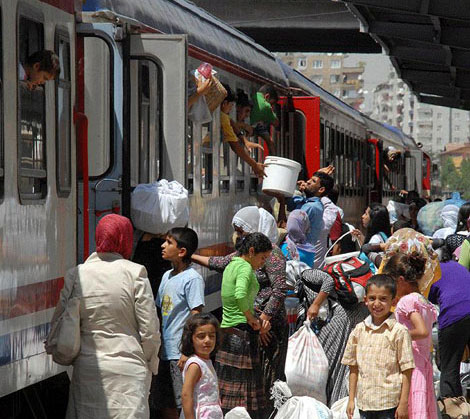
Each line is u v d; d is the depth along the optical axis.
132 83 27.30
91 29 25.02
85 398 20.30
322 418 26.17
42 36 21.86
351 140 74.12
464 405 30.47
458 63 78.88
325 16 104.88
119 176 25.78
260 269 29.38
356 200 77.25
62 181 22.84
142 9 29.48
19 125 20.28
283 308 29.47
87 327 20.48
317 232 39.19
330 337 31.48
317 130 52.19
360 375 23.94
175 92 26.78
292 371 29.44
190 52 33.00
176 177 27.06
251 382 28.12
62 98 23.03
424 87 110.38
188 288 25.59
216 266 28.98
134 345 20.56
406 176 121.00
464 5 55.72
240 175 41.44
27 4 20.94
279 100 49.56
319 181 41.47
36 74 21.23
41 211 21.39
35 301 20.97
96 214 25.86
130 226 21.23
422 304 25.02
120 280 20.48
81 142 23.88
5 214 19.48
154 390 26.00
